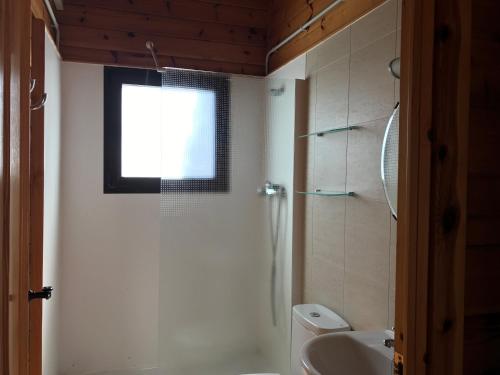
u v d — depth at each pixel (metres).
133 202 2.58
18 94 0.82
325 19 2.03
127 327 2.58
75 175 2.47
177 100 2.10
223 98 2.15
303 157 2.24
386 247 1.54
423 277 0.75
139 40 2.56
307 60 2.21
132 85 2.57
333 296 1.92
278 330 2.25
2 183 0.66
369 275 1.64
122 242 2.56
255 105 2.20
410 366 0.74
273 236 2.23
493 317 0.81
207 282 2.17
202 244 2.15
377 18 1.61
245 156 2.19
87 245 2.50
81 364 2.51
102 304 2.54
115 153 2.54
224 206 2.17
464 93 0.76
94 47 2.48
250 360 2.21
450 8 0.75
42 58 1.54
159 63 2.61
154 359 2.63
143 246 2.60
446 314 0.76
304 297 2.21
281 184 2.24
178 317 2.13
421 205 0.74
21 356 0.89
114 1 2.52
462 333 0.77
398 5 1.49
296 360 1.89
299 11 2.32
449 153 0.75
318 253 2.07
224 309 2.19
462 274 0.77
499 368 0.82
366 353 1.40
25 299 0.94
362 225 1.70
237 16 2.77
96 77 2.49
